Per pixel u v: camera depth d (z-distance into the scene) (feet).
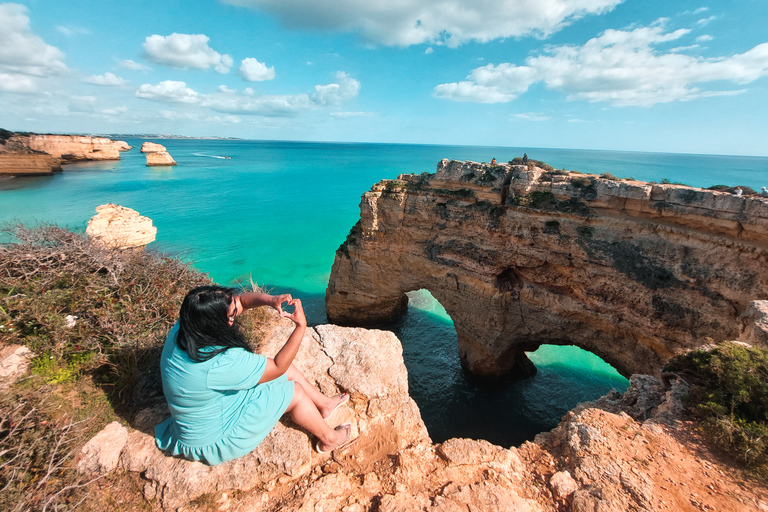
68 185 219.82
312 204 199.11
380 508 11.04
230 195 215.92
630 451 14.35
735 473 13.50
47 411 12.19
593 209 47.57
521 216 52.01
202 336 9.99
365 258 71.10
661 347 44.73
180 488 11.16
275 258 118.73
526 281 55.83
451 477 12.72
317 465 12.84
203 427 10.61
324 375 16.58
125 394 14.11
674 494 12.50
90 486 11.00
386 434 14.43
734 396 15.93
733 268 38.47
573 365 68.69
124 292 17.85
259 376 10.94
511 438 54.13
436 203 61.05
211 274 105.70
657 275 43.29
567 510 11.98
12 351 13.92
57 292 16.49
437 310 89.86
